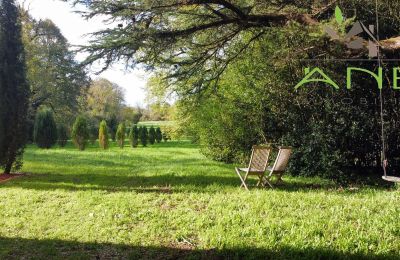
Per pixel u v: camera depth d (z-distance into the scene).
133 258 4.89
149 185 10.33
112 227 6.06
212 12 11.69
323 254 4.68
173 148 30.45
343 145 11.62
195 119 16.69
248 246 4.97
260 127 14.11
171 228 5.99
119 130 31.11
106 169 14.85
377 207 6.69
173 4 10.12
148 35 9.95
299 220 5.89
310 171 11.88
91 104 48.78
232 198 7.72
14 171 14.20
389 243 4.95
